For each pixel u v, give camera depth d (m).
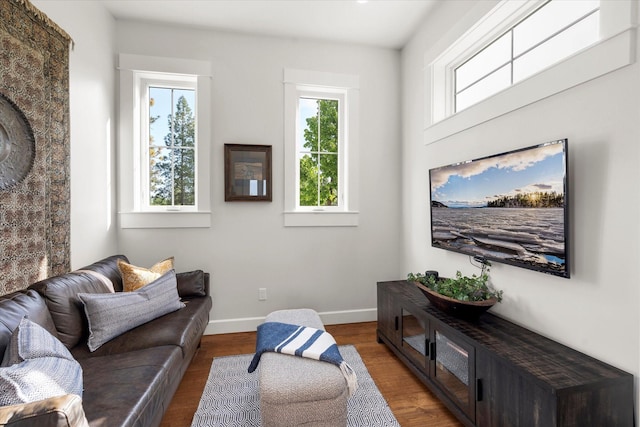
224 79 2.74
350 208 3.00
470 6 2.02
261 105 2.81
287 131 2.86
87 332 1.64
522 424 1.21
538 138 1.56
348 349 2.45
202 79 2.70
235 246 2.80
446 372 1.70
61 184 1.87
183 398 1.83
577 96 1.37
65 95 1.90
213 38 2.72
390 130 3.07
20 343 1.07
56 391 0.95
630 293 1.18
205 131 2.70
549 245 1.44
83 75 2.12
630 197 1.18
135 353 1.51
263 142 2.82
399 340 2.22
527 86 1.61
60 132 1.86
